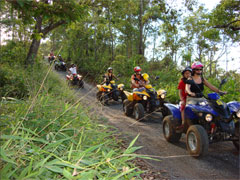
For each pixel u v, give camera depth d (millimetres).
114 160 2189
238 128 3943
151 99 6996
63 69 16344
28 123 2846
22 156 1814
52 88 4906
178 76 14664
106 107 9180
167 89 11148
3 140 2049
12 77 7473
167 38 22453
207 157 4059
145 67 16297
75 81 12109
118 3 15297
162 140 5113
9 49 11852
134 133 5539
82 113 3670
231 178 3256
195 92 4398
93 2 14047
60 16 4219
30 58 12469
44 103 3369
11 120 2727
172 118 4930
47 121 2889
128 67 16688
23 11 3725
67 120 3188
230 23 13344
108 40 31609
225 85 9000
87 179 1538
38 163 1599
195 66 4301
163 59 18828
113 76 10227
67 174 1500
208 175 3354
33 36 5773
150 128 6164
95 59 22922
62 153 2209
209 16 14320
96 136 3232
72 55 9055
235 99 7891
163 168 3590
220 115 3760
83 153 1958
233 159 3943
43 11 4035
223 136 3854
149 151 4355
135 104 7312
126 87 13523
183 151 4410
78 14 4273
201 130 3891
